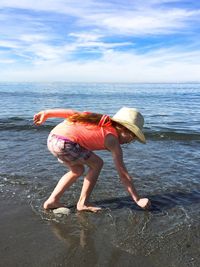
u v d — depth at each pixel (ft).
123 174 6.59
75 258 5.10
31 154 10.57
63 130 6.43
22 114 21.13
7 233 5.83
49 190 7.59
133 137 6.54
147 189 7.71
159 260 5.06
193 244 5.48
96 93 53.67
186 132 14.28
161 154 10.71
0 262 4.99
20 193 7.47
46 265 4.93
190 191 7.63
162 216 6.44
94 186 7.26
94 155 6.54
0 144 12.00
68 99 36.78
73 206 6.87
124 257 5.13
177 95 48.14
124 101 34.42
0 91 58.70
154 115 21.49
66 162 6.50
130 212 6.61
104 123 6.40
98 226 6.08
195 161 9.90
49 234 5.80
